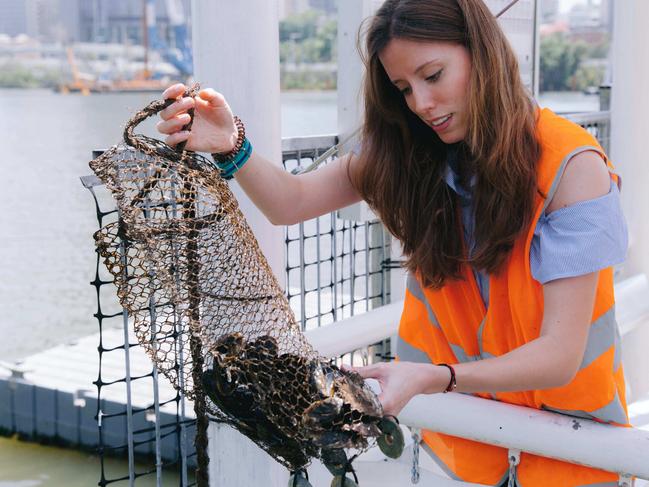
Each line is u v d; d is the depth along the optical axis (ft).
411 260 5.20
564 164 4.61
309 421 3.62
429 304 5.41
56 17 132.26
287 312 4.15
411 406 5.52
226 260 4.13
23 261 37.99
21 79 135.85
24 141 72.95
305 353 3.98
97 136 74.90
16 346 27.25
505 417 5.24
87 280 35.73
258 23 6.15
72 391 19.90
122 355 19.62
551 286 4.59
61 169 59.82
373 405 3.77
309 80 89.86
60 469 19.02
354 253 8.51
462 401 5.41
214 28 6.11
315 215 5.56
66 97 133.59
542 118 4.83
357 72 8.08
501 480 5.58
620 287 8.89
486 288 5.07
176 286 4.02
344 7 8.17
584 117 11.19
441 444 5.82
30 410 20.38
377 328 7.24
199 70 6.25
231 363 3.86
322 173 5.58
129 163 4.14
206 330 4.13
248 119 6.21
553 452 5.11
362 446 3.72
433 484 5.82
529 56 10.52
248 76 6.16
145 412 15.89
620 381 5.26
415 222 5.20
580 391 5.03
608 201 4.60
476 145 4.66
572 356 4.53
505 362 4.45
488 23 4.61
